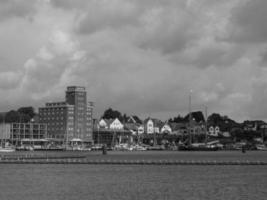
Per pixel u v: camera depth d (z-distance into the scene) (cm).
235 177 14175
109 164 19100
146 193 10706
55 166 18188
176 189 11412
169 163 18562
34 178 13788
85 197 10088
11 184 12306
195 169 16825
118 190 11188
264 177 14188
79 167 17738
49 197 10062
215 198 10019
